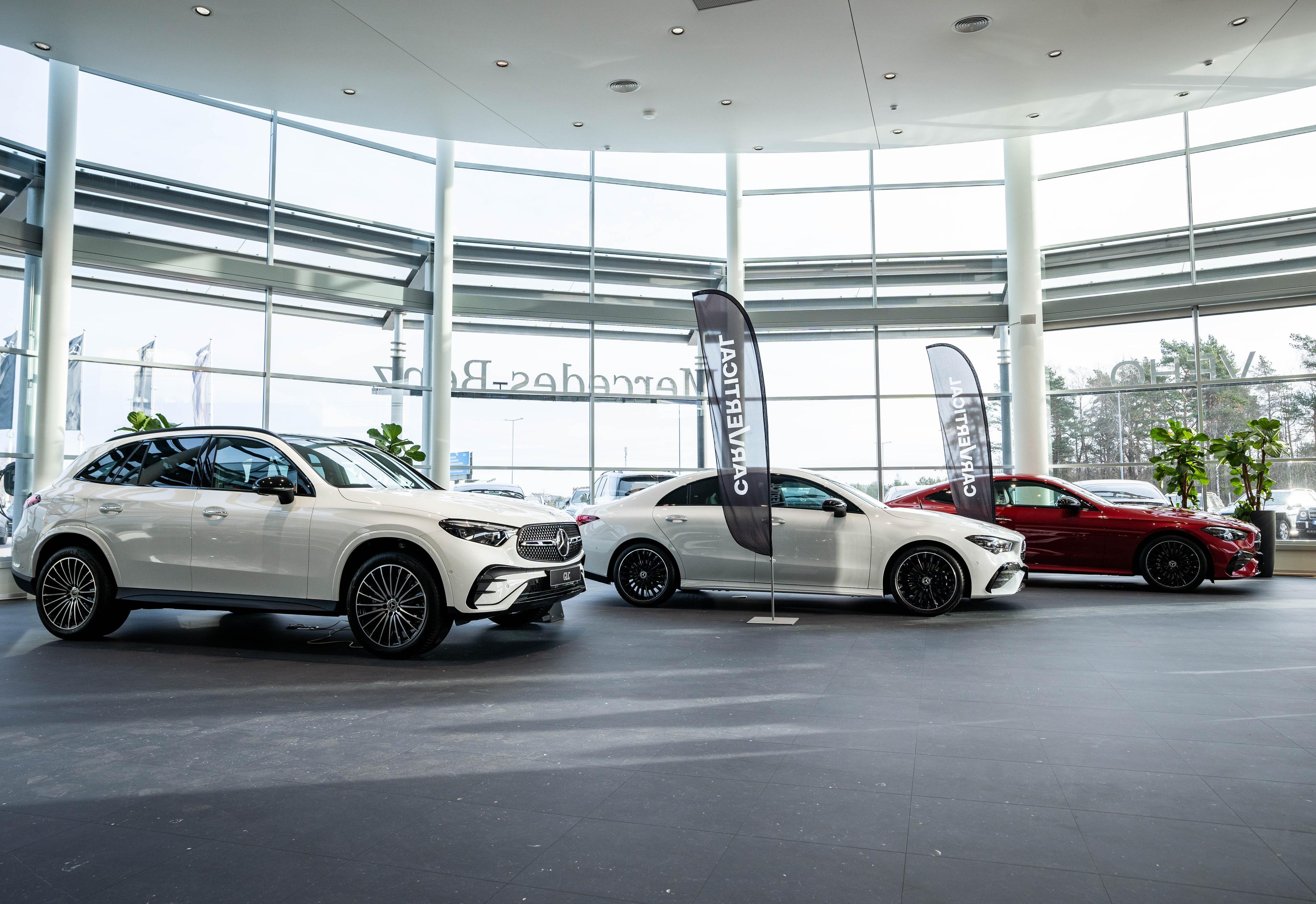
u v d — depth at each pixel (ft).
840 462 55.31
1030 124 40.32
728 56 33.17
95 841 9.39
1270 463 45.14
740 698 15.69
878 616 26.25
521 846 9.18
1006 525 34.37
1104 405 51.93
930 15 30.01
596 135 41.39
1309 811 10.02
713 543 27.89
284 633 23.09
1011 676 17.44
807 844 9.17
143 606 22.00
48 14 29.63
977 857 8.81
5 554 33.86
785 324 55.36
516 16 30.01
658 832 9.54
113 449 22.75
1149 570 32.99
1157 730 13.46
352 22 30.37
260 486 20.15
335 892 8.14
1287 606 28.30
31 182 35.91
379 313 48.21
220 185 43.32
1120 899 7.88
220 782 11.25
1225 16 30.14
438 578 19.39
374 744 12.91
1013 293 51.72
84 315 38.19
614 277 55.47
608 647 20.97
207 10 29.40
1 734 13.53
